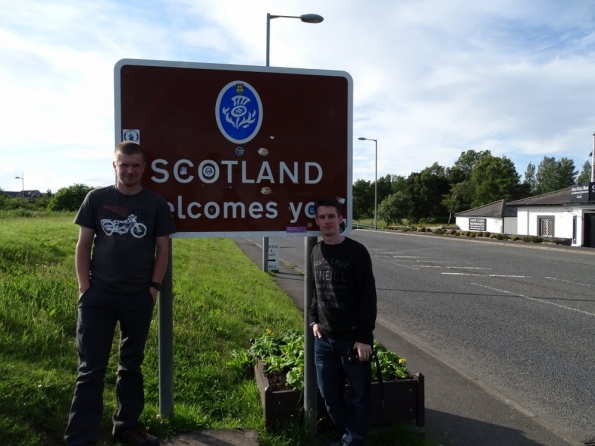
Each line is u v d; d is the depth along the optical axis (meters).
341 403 3.10
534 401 4.59
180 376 4.04
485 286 11.68
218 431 3.13
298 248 23.75
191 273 9.45
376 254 21.12
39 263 7.27
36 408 2.90
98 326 2.68
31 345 3.80
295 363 3.80
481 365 5.62
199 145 3.22
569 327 7.46
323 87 3.36
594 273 14.34
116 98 3.12
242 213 3.29
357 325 2.95
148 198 2.84
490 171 71.94
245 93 3.26
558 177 94.81
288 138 3.32
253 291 9.12
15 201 45.69
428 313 8.49
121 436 2.88
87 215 2.76
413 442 3.30
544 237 30.88
